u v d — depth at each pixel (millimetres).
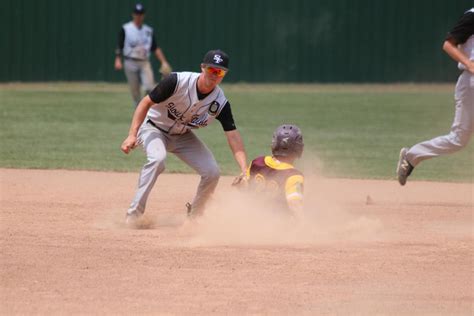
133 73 57906
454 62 83375
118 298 16156
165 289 16766
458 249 20781
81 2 81688
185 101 22141
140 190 23062
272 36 82938
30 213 25328
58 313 15242
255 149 42312
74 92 75188
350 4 82875
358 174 35406
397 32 83188
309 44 83188
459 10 82500
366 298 16406
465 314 15531
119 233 22203
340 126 53625
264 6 82375
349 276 17938
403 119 57719
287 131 20766
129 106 64188
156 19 81750
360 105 66625
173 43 82000
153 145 22953
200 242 21016
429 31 83188
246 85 82938
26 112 59156
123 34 57562
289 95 74250
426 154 27531
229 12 82188
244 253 19781
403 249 20656
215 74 21516
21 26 82125
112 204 27375
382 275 18094
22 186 30781
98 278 17484
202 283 17219
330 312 15523
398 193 30875
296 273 18094
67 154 39969
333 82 83750
